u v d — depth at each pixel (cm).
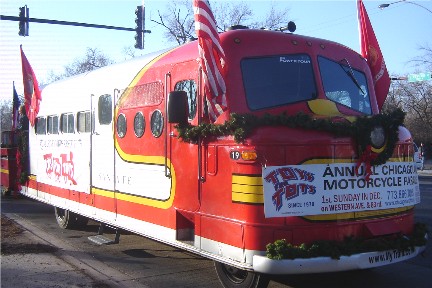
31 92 1220
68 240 931
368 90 684
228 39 592
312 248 511
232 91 574
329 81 633
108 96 827
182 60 650
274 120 530
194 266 745
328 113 593
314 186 525
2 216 1220
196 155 605
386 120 555
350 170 543
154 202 692
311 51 631
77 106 941
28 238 934
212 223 579
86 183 899
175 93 591
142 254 819
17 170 1326
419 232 593
